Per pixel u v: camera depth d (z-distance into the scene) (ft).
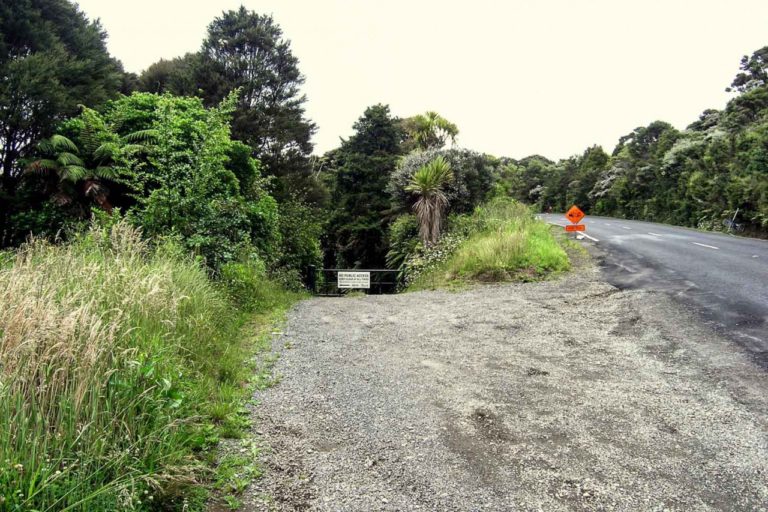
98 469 7.82
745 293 25.52
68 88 49.70
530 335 20.86
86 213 35.24
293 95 91.91
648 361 17.04
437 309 26.89
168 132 27.94
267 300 27.32
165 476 8.30
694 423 12.31
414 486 9.60
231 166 43.06
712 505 9.03
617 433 11.86
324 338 20.61
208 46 85.46
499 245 38.40
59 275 13.94
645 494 9.38
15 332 8.74
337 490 9.41
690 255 41.19
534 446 11.25
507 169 194.70
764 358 16.55
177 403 9.88
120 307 13.26
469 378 15.70
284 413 12.86
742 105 101.71
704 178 79.97
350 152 92.02
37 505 7.07
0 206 38.45
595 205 144.77
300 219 55.98
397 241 58.44
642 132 145.18
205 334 16.85
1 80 43.37
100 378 9.39
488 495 9.33
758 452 10.85
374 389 14.69
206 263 26.23
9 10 46.83
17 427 7.72
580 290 30.12
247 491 9.30
